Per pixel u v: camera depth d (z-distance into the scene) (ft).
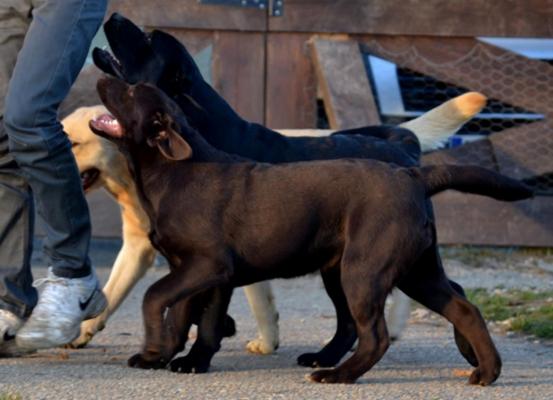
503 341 37.60
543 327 38.93
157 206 28.58
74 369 28.89
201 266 27.84
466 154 56.85
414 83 58.34
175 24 54.80
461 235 56.70
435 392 26.78
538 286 50.42
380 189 28.04
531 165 56.80
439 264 29.17
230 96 55.77
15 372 28.17
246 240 28.19
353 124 53.88
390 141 35.88
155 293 27.89
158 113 28.53
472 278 52.06
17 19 29.43
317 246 28.60
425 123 39.81
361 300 27.66
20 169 29.81
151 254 35.94
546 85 56.54
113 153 35.94
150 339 28.63
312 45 55.72
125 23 35.40
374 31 55.88
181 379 27.73
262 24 55.52
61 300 30.01
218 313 29.32
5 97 28.89
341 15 55.77
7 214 30.32
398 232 27.71
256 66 55.83
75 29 28.35
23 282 30.76
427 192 28.68
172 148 27.89
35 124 28.02
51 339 30.04
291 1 55.52
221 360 32.42
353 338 31.86
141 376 27.91
